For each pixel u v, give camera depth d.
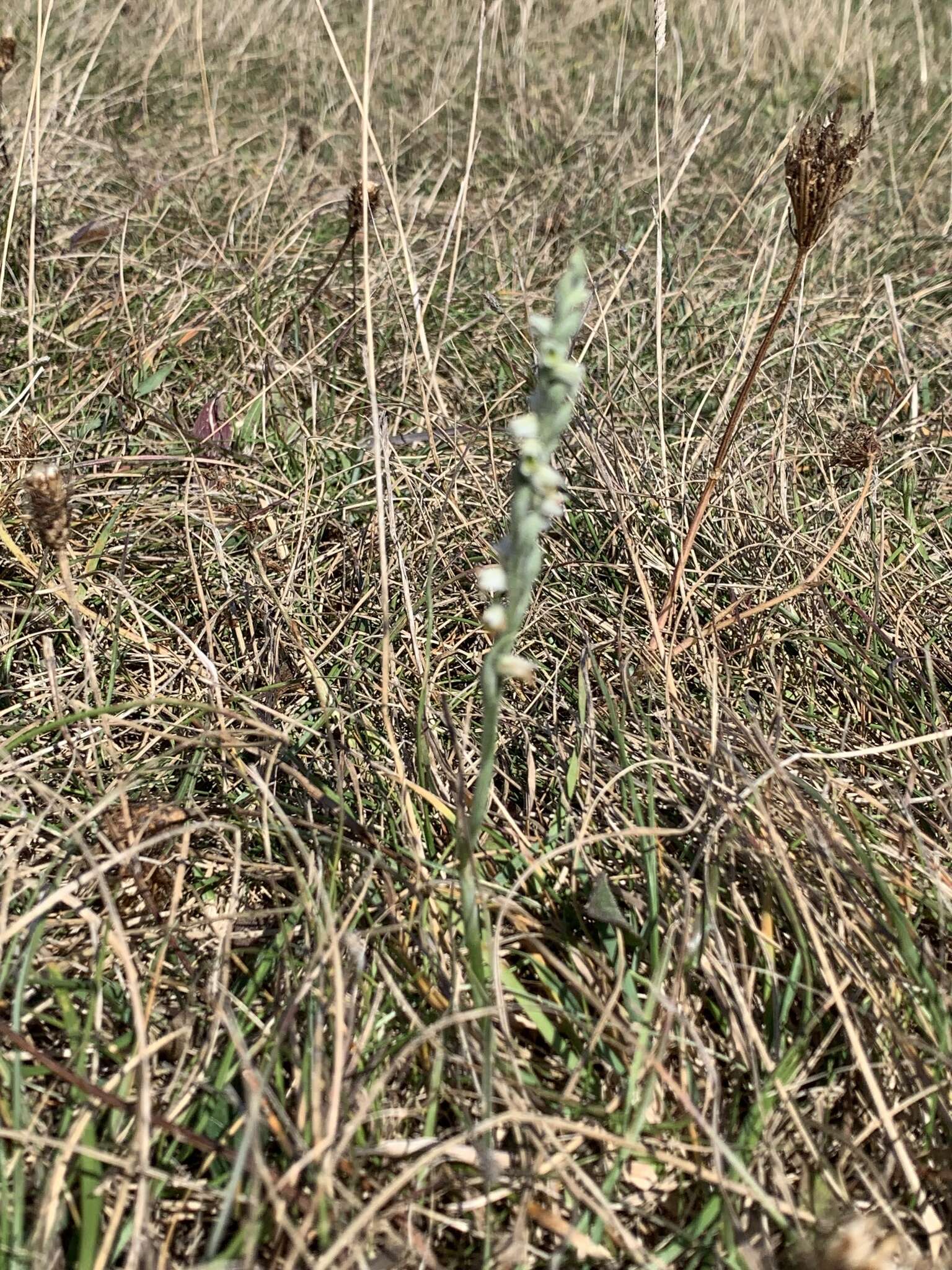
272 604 0.27
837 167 0.23
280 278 0.43
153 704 0.22
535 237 0.49
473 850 0.17
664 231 0.49
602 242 0.50
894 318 0.38
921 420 0.36
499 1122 0.15
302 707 0.25
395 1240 0.15
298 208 0.50
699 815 0.21
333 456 0.35
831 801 0.23
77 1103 0.16
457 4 0.86
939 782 0.24
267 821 0.20
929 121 0.66
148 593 0.28
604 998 0.19
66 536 0.21
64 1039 0.18
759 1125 0.16
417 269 0.43
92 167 0.51
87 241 0.44
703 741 0.24
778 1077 0.17
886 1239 0.15
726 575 0.30
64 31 0.69
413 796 0.22
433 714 0.24
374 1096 0.16
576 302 0.13
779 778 0.22
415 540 0.30
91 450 0.33
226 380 0.38
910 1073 0.18
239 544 0.30
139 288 0.41
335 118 0.64
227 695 0.24
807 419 0.37
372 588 0.28
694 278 0.46
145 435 0.35
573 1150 0.16
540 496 0.14
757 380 0.39
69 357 0.38
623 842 0.21
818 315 0.43
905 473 0.35
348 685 0.26
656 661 0.26
